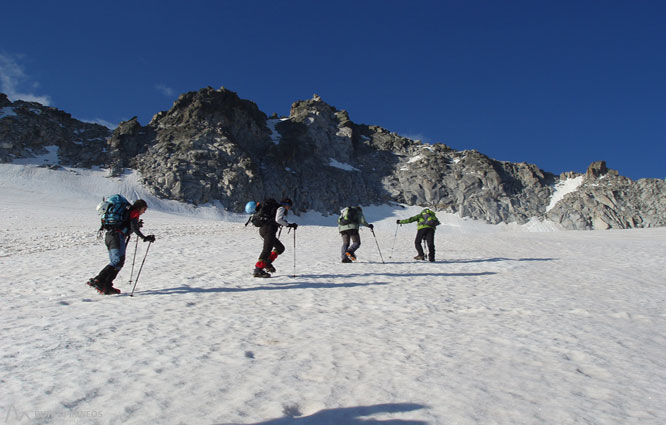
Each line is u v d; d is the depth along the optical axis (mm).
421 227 14281
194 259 13609
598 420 2869
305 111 166750
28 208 52344
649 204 131875
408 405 3072
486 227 132500
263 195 120375
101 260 13195
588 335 5199
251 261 13289
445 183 148625
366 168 158000
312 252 16531
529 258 15875
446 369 3887
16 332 5168
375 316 6320
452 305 7160
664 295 8562
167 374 3719
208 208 108250
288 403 3092
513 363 4090
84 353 4344
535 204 144625
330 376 3688
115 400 3146
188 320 5941
